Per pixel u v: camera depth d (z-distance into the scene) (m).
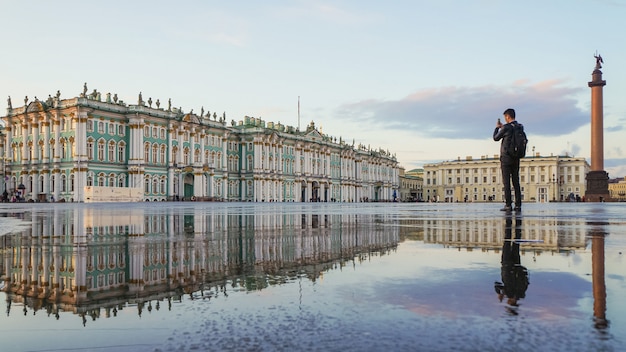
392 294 4.02
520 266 5.46
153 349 2.76
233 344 2.81
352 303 3.73
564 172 179.88
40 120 80.19
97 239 9.59
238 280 4.87
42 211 29.72
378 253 6.94
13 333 3.09
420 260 6.12
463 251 7.02
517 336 2.83
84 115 75.31
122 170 81.38
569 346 2.64
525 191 180.75
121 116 81.12
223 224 14.72
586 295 3.88
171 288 4.52
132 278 5.07
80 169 75.00
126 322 3.33
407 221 15.90
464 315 3.31
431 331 2.96
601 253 6.57
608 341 2.72
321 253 7.05
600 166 73.94
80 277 5.16
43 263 6.23
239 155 109.25
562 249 7.06
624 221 14.99
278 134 113.25
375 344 2.75
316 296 4.01
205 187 94.25
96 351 2.73
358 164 149.88
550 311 3.39
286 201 117.00
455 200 192.00
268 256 6.79
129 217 20.16
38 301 4.03
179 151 89.56
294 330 3.06
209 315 3.48
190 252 7.31
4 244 8.61
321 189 130.88
